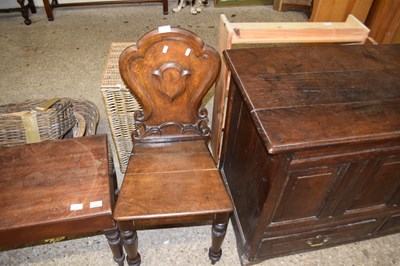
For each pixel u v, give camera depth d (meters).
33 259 1.37
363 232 1.36
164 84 1.17
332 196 1.07
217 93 1.58
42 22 3.15
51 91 2.31
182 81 1.16
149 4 3.53
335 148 0.90
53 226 1.00
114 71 1.44
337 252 1.44
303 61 1.20
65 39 2.91
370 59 1.23
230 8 3.55
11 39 2.88
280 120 0.92
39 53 2.71
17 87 2.34
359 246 1.46
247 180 1.21
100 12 3.36
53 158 1.17
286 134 0.88
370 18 2.07
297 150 0.86
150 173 1.19
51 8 3.13
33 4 3.22
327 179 1.00
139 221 1.07
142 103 1.21
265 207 1.03
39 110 1.53
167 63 1.12
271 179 0.95
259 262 1.36
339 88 1.06
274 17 3.38
